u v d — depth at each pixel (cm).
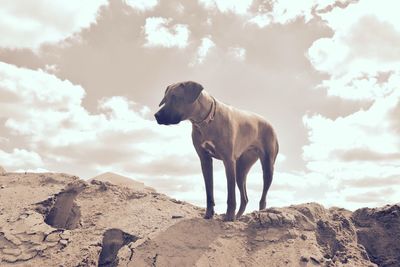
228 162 254
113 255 255
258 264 218
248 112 279
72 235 257
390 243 252
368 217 269
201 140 256
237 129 262
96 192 313
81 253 241
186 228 244
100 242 253
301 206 264
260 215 249
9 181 335
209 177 263
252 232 241
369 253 252
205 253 224
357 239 256
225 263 219
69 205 305
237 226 245
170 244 231
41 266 231
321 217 261
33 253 241
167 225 257
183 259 221
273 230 240
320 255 223
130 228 263
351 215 279
